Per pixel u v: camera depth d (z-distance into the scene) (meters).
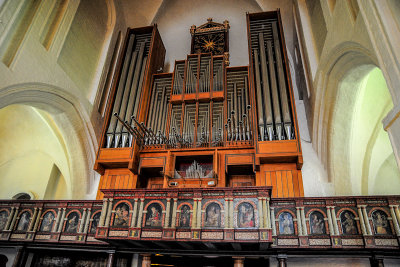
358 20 7.18
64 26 10.87
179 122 12.12
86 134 12.40
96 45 13.36
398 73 5.60
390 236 7.74
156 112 12.45
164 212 8.10
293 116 10.71
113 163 11.19
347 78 9.45
